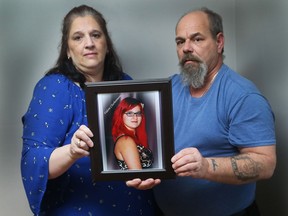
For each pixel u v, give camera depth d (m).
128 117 1.01
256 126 1.06
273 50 1.38
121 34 1.71
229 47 1.76
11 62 1.67
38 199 1.11
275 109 1.39
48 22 1.66
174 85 1.32
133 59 1.72
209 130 1.15
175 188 1.23
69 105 1.18
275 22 1.35
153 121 1.00
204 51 1.19
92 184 1.18
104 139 1.01
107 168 1.02
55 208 1.18
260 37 1.49
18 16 1.66
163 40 1.72
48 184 1.16
